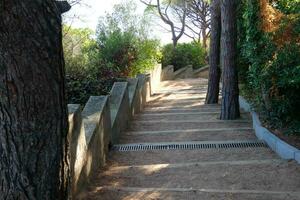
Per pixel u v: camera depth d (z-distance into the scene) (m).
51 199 2.44
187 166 5.00
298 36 5.83
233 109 8.20
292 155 4.99
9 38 2.15
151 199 3.87
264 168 4.72
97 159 4.98
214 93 10.85
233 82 8.18
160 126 7.89
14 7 2.12
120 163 5.39
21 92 2.24
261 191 3.93
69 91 8.34
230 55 8.13
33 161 2.34
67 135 2.57
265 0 6.16
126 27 13.89
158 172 4.85
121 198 3.94
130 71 12.70
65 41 11.48
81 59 10.61
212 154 5.66
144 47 13.79
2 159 2.31
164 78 18.47
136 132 7.38
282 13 6.23
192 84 16.44
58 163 2.46
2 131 2.28
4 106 2.24
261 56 6.71
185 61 21.11
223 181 4.40
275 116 6.54
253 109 7.80
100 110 5.39
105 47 12.71
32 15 2.20
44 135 2.35
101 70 9.99
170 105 10.92
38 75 2.27
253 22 6.80
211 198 3.82
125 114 7.71
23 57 2.20
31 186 2.35
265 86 6.61
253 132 6.93
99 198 3.96
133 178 4.68
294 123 6.20
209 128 7.45
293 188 4.07
